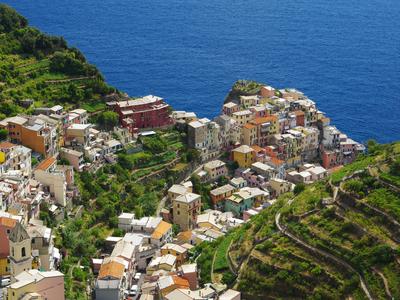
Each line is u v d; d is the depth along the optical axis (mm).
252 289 190375
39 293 173000
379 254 179000
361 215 191125
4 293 181875
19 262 184750
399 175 199875
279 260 191250
